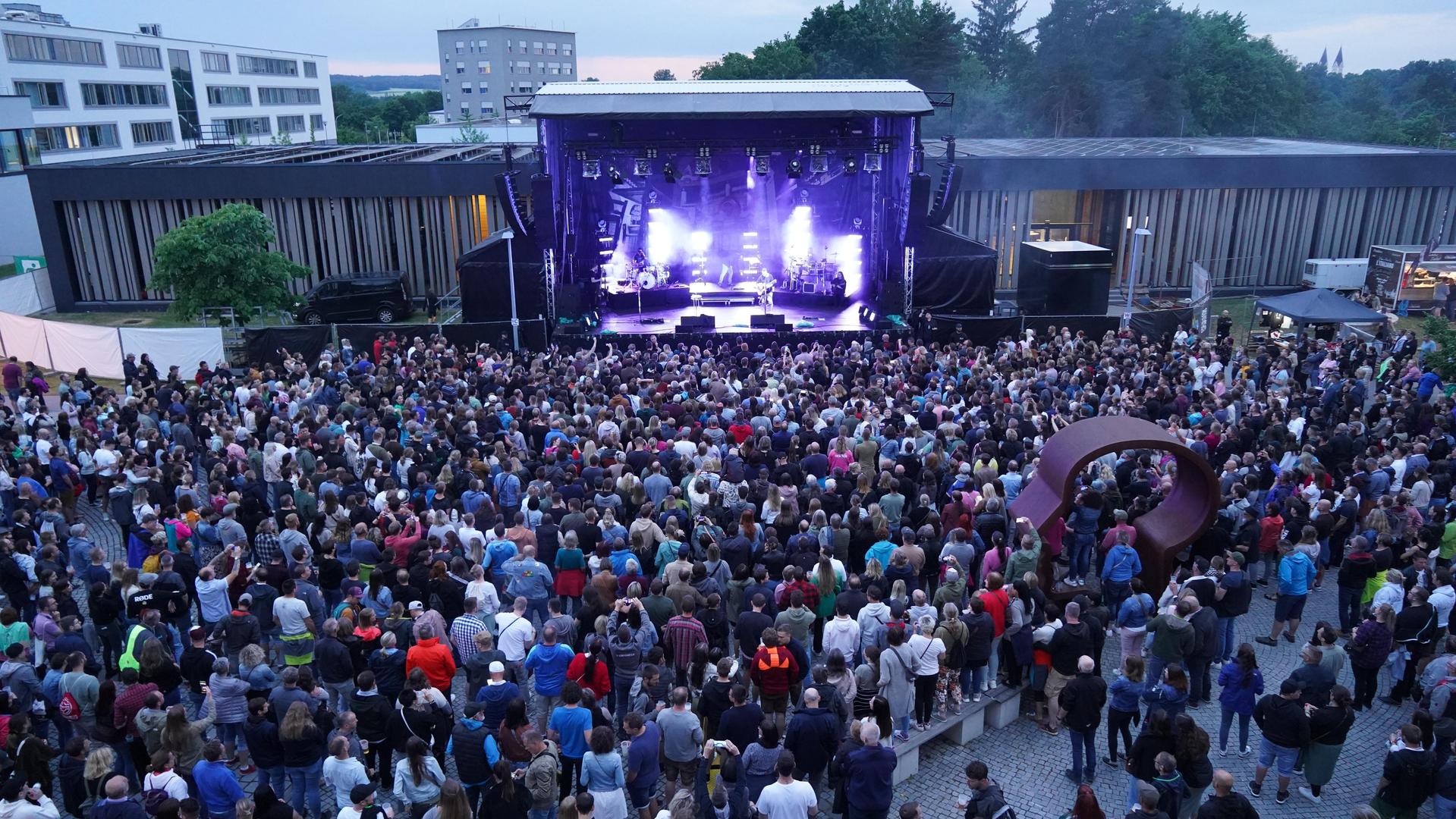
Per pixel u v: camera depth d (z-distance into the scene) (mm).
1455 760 8688
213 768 8289
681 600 10789
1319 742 9672
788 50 80812
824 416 16953
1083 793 7863
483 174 36250
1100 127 76688
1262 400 18734
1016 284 40125
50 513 14094
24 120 50750
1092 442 12680
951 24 81688
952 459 15109
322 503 14297
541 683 10031
